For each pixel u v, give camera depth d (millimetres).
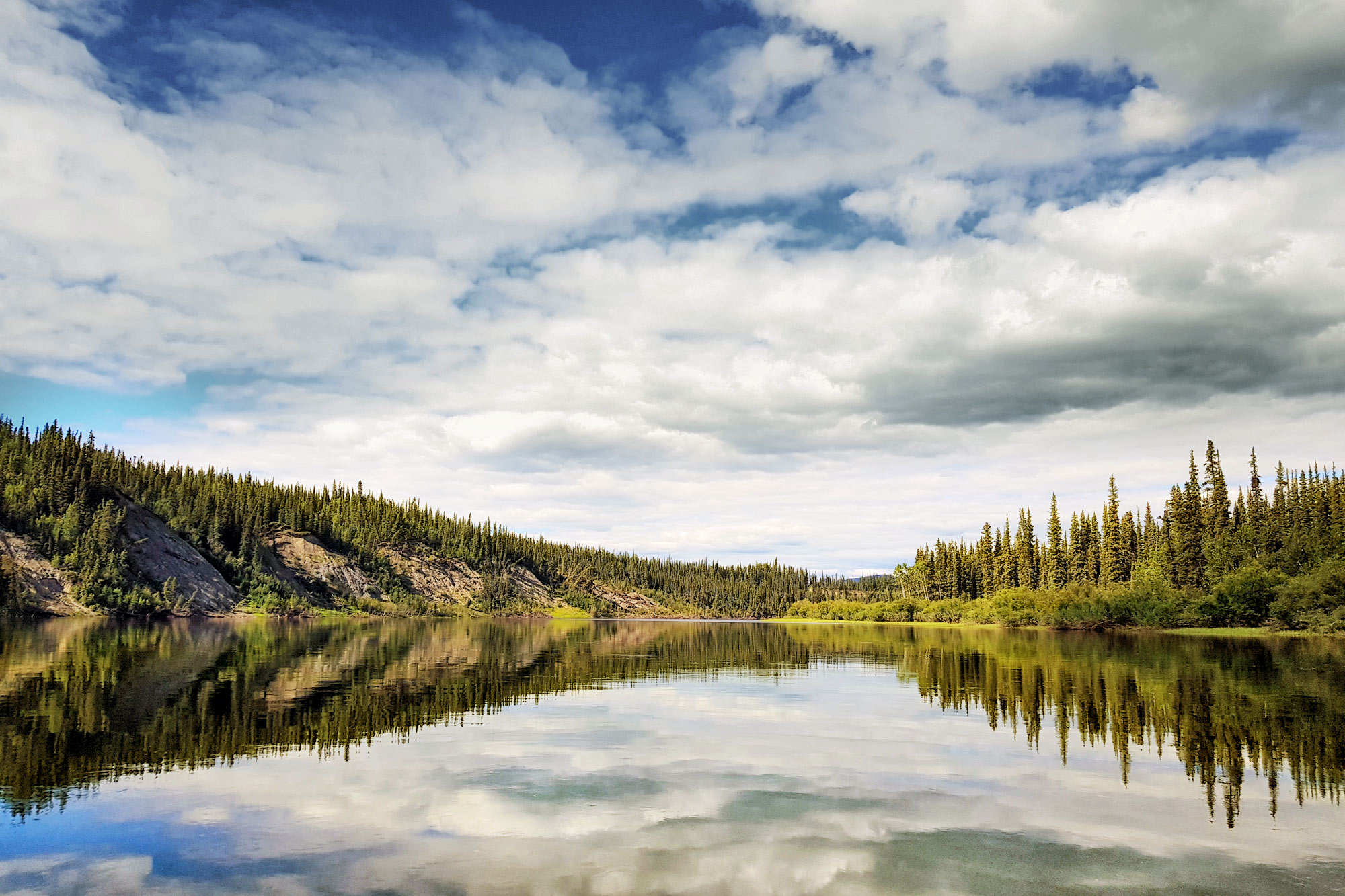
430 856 11750
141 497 148875
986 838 12836
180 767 17219
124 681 32062
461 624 142125
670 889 10562
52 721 22578
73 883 10641
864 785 16219
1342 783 16469
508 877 10922
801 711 26547
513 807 14344
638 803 14695
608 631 122812
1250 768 17781
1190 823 13711
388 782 16078
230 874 10992
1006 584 160750
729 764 18062
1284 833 13164
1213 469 112188
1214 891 10758
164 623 95875
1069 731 22484
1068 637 83625
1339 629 71750
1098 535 140500
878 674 40562
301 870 11164
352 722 23266
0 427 137250
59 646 51656
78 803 14391
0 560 99688
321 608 158625
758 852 12086
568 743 20359
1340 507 102562
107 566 111188
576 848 12164
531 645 68875
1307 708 26625
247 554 158500
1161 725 23312
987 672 40688
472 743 20219
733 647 69062
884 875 11188
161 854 11758
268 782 15930
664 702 28703
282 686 31594
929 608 176500
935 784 16297
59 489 122500
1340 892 10789
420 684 33500
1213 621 87562
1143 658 48719
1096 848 12461
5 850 11914
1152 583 98750
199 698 27688
